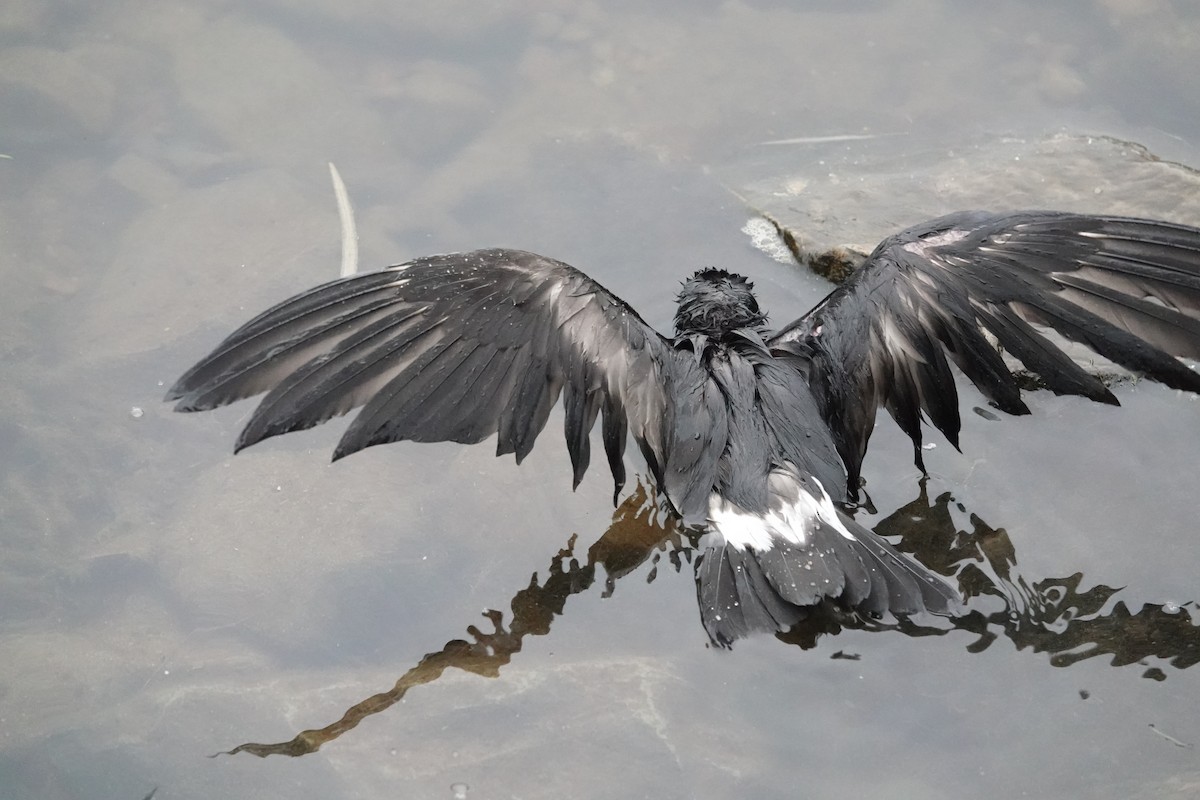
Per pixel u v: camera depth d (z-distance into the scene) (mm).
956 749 8430
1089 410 11188
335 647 9523
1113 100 15742
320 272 13508
